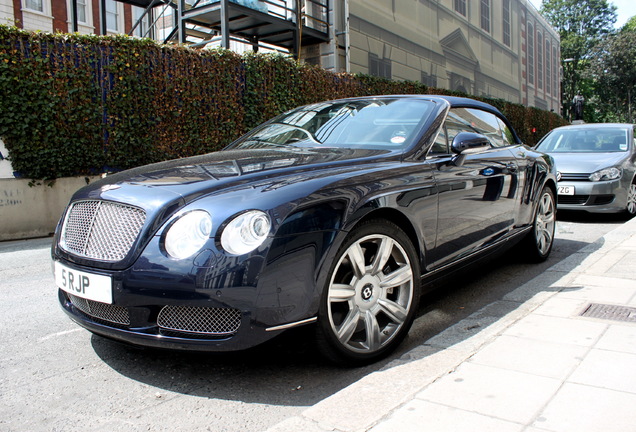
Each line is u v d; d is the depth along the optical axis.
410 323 2.98
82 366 2.90
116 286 2.43
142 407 2.42
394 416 2.00
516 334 2.82
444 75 20.52
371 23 15.57
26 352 3.13
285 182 2.57
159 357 2.99
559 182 7.82
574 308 3.25
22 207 7.83
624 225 6.54
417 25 18.22
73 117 8.25
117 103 8.74
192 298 2.29
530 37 31.62
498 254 4.20
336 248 2.51
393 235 2.85
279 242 2.33
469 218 3.59
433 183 3.19
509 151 4.44
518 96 29.78
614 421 1.91
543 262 5.11
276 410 2.37
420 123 3.55
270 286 2.31
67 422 2.30
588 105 55.41
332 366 2.80
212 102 10.03
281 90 11.09
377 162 3.08
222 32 11.11
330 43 14.34
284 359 2.91
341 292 2.59
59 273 2.77
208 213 2.37
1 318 3.82
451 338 2.93
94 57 8.45
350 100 4.22
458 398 2.12
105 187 2.77
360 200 2.65
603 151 8.41
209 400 2.47
